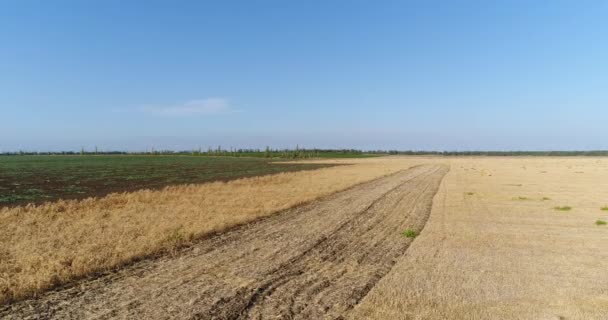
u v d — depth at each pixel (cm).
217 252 1210
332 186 3384
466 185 3678
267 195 2656
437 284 946
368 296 863
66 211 1841
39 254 1106
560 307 817
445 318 759
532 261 1153
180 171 5838
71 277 945
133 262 1091
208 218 1728
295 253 1209
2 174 4844
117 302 806
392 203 2408
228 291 877
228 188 3161
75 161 9962
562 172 5788
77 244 1219
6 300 802
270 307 796
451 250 1274
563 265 1116
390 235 1499
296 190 3012
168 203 2200
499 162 10350
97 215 1734
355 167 7538
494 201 2522
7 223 1544
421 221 1802
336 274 1018
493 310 798
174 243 1284
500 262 1140
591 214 2014
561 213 2041
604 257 1202
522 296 876
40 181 3872
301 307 799
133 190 3114
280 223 1716
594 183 3900
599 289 924
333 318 751
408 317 761
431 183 3897
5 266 991
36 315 742
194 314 751
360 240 1409
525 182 4028
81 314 747
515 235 1509
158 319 727
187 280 948
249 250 1237
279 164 8944
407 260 1152
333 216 1908
